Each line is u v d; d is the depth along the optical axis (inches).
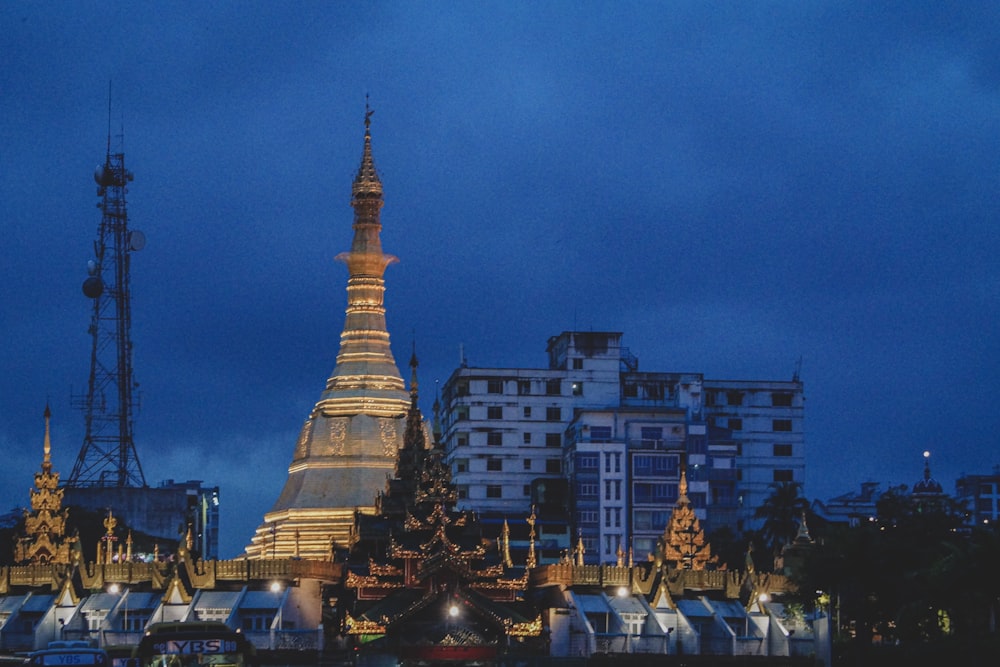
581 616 5984.3
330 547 7032.5
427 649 5565.9
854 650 5762.8
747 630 6146.7
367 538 6382.9
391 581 6072.8
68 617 6067.9
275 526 7229.3
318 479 7253.9
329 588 6141.7
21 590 6220.5
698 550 6624.0
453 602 5861.2
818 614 5900.6
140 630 5787.4
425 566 5930.1
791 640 5925.2
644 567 6466.5
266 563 6102.4
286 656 5580.7
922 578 5561.0
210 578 6077.8
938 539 6884.8
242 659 4269.2
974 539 5265.8
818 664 5477.4
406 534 6146.7
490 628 5895.7
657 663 5585.6
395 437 7357.3
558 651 6013.8
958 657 5305.1
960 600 5383.9
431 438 7283.5
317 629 5669.3
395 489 6560.0
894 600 5659.5
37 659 4030.5
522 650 5890.8
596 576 6186.0
